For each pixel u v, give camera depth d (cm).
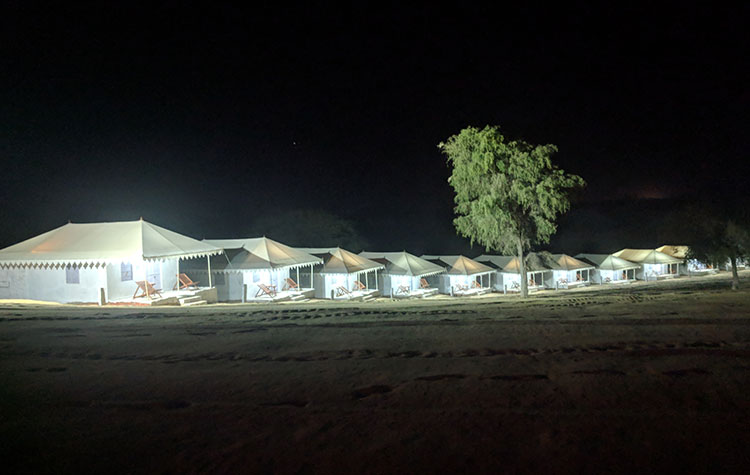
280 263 3291
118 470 330
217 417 432
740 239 3516
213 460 341
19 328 1070
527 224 2886
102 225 2733
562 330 903
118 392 523
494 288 4831
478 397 475
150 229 2705
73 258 2405
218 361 679
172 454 353
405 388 514
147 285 2486
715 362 597
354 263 3803
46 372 624
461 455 338
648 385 502
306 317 1255
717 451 334
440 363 635
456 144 2764
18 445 376
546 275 5131
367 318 1198
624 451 338
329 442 367
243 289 2975
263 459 340
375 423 406
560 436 367
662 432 370
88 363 677
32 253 2489
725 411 414
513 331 906
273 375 588
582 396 469
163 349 779
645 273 5659
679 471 306
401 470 318
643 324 970
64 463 342
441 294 4384
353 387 524
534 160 2728
